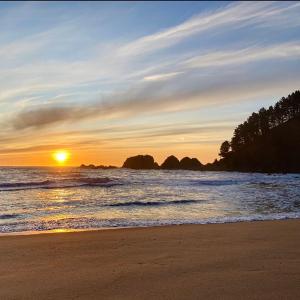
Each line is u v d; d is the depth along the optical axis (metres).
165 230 11.24
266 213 16.75
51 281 5.96
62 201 22.56
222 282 5.84
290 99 133.38
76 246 8.88
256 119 134.12
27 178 53.88
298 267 6.75
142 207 19.19
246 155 121.94
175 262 7.20
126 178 58.78
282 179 62.19
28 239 9.82
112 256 7.80
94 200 23.23
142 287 5.64
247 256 7.69
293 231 10.99
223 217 15.15
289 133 117.50
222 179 59.81
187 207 19.19
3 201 22.56
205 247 8.68
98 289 5.56
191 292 5.38
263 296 5.19
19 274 6.37
